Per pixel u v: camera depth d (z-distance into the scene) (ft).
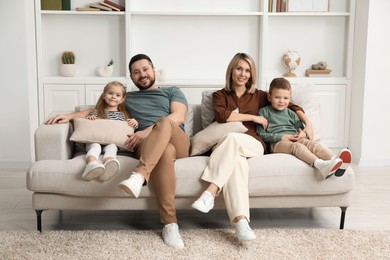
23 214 10.85
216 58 16.60
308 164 9.68
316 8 16.02
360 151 15.44
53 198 9.49
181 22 16.40
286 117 11.05
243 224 8.90
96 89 15.66
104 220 10.55
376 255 8.63
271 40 16.61
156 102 11.32
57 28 16.15
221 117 10.76
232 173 9.32
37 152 10.01
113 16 16.19
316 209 11.28
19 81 14.52
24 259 8.38
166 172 9.24
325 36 16.58
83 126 10.39
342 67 16.61
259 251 8.74
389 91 15.20
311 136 10.88
